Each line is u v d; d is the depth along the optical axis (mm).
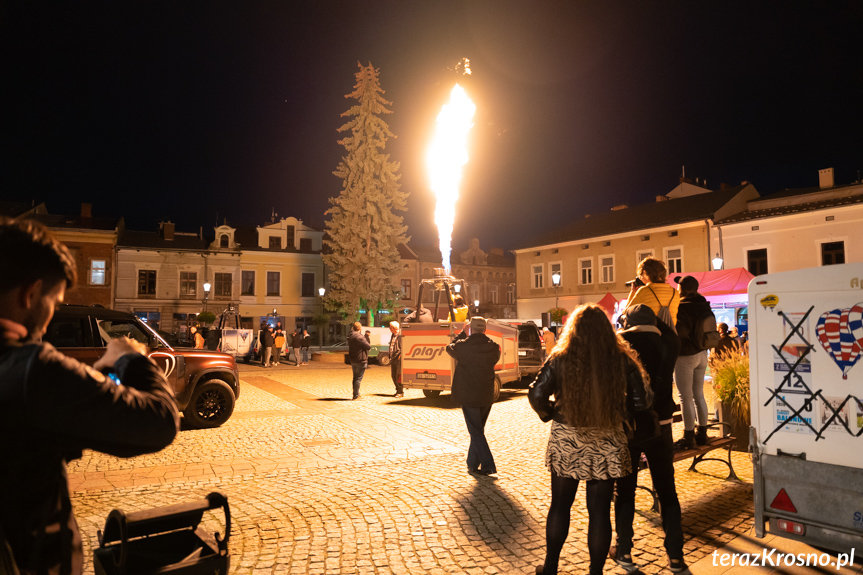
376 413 10695
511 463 6637
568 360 3203
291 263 44469
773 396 3900
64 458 1294
